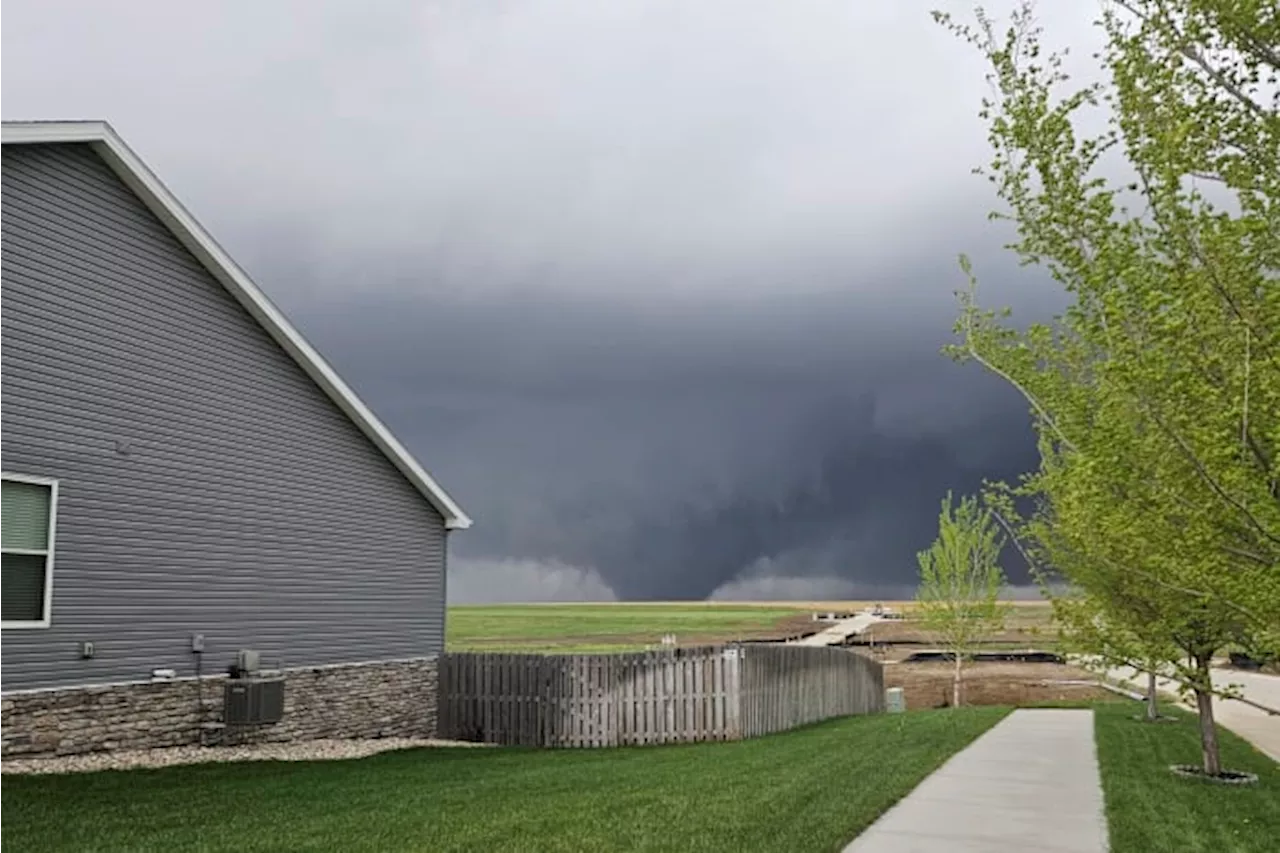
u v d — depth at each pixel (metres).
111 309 13.34
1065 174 5.97
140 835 8.20
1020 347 8.53
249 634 15.60
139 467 13.70
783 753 14.12
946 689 33.72
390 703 18.64
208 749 14.37
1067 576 12.25
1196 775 12.70
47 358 12.33
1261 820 9.83
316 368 16.97
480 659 19.44
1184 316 5.34
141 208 13.91
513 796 10.38
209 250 14.68
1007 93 6.24
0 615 11.68
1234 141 5.57
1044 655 45.66
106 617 13.07
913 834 8.61
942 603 29.92
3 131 11.55
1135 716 20.80
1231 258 5.32
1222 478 5.39
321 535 17.38
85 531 12.80
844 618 88.50
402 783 11.63
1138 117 5.69
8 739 11.68
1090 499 7.20
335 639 17.52
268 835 8.21
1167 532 6.25
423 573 20.08
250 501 15.80
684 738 17.73
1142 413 5.87
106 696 13.01
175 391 14.41
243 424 15.74
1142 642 11.16
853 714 24.44
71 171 12.78
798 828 8.48
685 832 8.30
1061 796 10.67
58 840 7.96
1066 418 8.14
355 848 7.69
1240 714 22.66
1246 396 5.07
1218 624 9.85
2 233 11.77
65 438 12.55
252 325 16.02
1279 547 5.42
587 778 11.90
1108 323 5.63
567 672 18.64
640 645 49.19
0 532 11.73
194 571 14.60
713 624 77.12
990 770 12.52
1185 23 5.43
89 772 11.66
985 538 29.81
